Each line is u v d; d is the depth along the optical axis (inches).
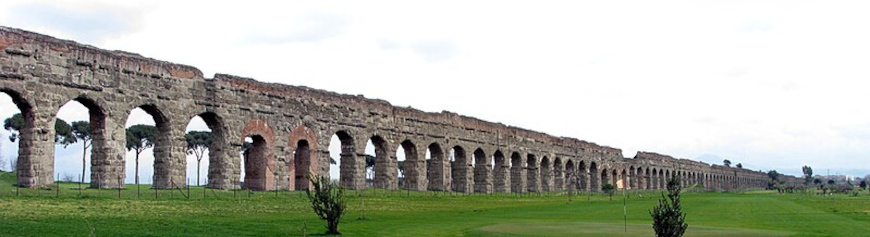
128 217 1213.7
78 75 1756.9
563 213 1811.0
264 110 2258.9
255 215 1401.3
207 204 1585.9
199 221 1200.2
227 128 2130.9
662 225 877.8
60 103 1713.8
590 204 2450.8
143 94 1907.0
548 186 4099.4
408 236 1087.0
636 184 5546.3
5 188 1577.3
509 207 2095.2
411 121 2933.1
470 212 1771.7
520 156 3786.9
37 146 1659.7
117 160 1827.0
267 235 1039.6
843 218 1663.4
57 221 1076.5
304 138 2400.3
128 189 1822.1
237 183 2146.9
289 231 1107.9
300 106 2397.9
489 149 3481.8
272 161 2266.2
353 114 2625.5
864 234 1204.5
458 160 3307.1
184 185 1987.0
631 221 1473.9
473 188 3336.6
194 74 2057.1
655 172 6013.8
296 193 2108.8
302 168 2426.2
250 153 2274.9
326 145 2485.2
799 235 1164.5
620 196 3690.9
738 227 1334.9
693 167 7091.5
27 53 1656.0
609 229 1235.2
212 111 2092.8
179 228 1068.5
